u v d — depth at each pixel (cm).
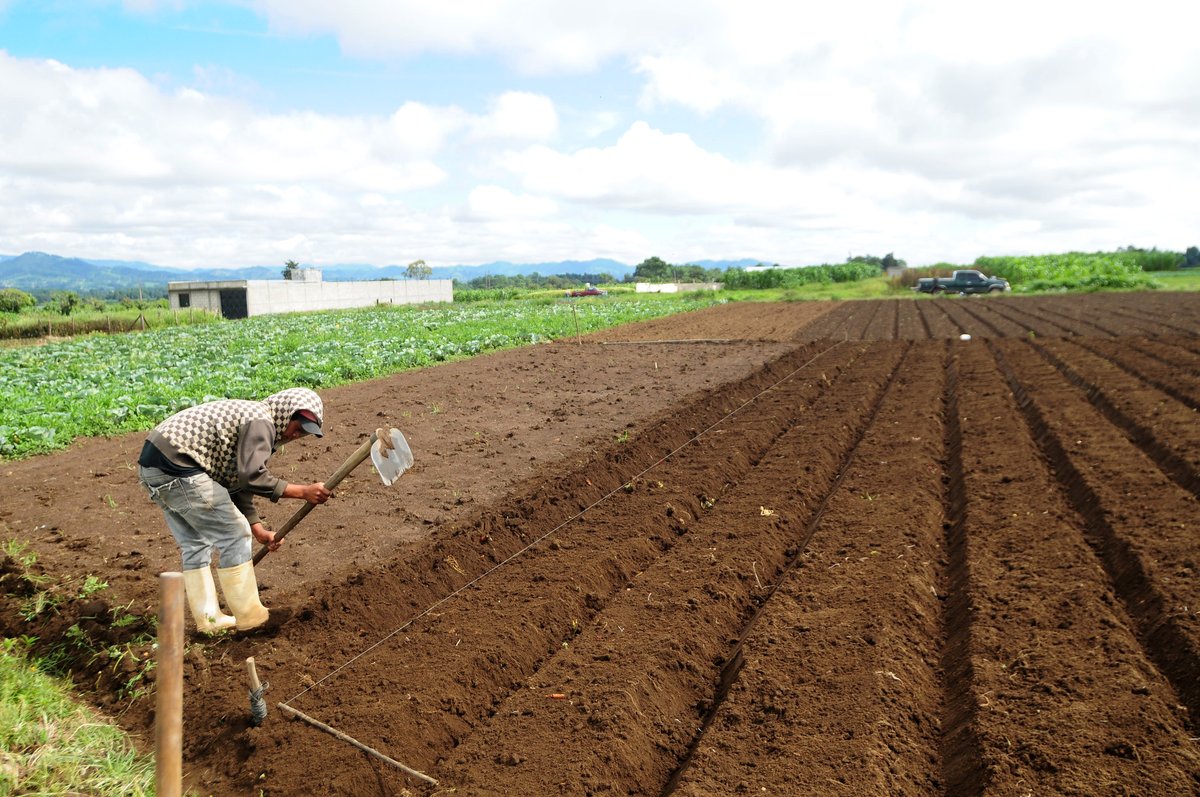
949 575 680
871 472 934
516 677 527
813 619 564
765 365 1886
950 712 466
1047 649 506
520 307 4919
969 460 972
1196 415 1131
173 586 294
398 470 555
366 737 445
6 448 1147
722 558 693
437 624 582
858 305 4547
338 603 607
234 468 540
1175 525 691
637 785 415
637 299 6028
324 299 6912
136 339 3303
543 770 412
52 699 481
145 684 513
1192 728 425
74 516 843
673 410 1337
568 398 1505
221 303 6212
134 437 1281
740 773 403
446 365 2084
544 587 634
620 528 770
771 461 1004
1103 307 3559
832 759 408
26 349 2823
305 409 562
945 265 7100
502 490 906
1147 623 541
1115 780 378
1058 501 800
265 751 443
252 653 545
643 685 484
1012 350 2069
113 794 403
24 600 622
